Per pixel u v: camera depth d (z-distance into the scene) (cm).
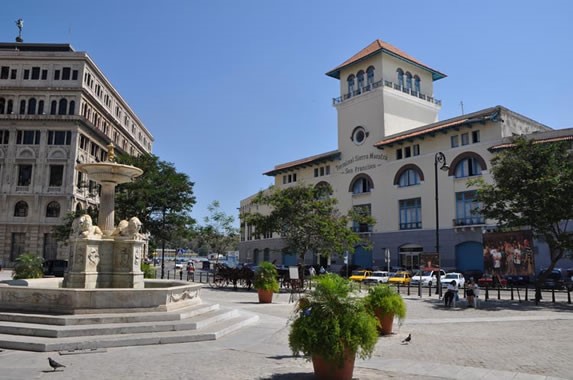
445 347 1120
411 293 3008
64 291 1133
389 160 4897
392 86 5112
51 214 5375
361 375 807
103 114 6334
